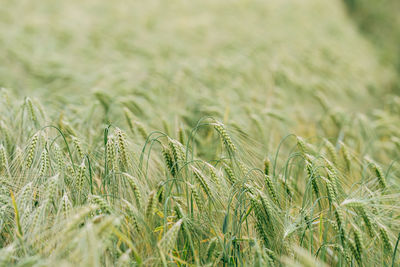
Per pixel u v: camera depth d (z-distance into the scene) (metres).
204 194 2.25
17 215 1.72
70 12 11.78
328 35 12.29
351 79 7.98
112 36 9.85
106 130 2.25
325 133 4.59
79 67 7.12
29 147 2.20
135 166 2.23
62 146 2.64
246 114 3.97
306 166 2.28
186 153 2.20
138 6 13.76
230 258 1.95
